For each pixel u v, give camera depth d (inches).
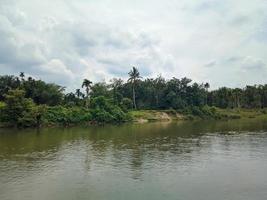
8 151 2071.9
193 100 7111.2
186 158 1797.5
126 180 1332.4
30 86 5339.6
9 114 4030.5
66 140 2647.6
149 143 2444.6
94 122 4852.4
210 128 3853.3
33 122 4121.6
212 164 1626.5
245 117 6747.1
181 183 1277.1
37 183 1300.4
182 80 7170.3
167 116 6156.5
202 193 1146.7
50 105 5447.8
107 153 1987.0
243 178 1342.3
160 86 7273.6
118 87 7401.6
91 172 1482.5
